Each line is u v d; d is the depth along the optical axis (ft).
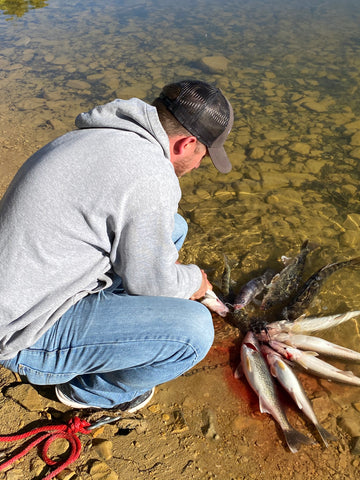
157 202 2.87
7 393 4.15
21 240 2.81
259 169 8.46
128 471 3.60
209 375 4.67
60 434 3.77
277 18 18.69
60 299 3.10
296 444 3.94
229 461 3.84
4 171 8.06
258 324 5.36
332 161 8.72
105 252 3.15
